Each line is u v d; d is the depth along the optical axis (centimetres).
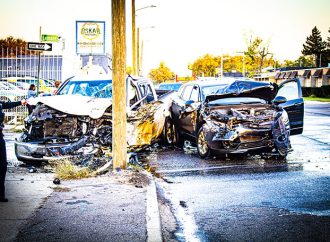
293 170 835
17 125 1791
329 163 905
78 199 609
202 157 1039
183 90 1293
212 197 646
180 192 686
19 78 2056
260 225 505
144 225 491
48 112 900
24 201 598
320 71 5966
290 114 1209
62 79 2131
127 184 708
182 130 1187
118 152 826
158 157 1073
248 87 1090
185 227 510
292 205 584
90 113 876
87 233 464
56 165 867
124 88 816
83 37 2702
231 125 957
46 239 445
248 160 986
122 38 796
